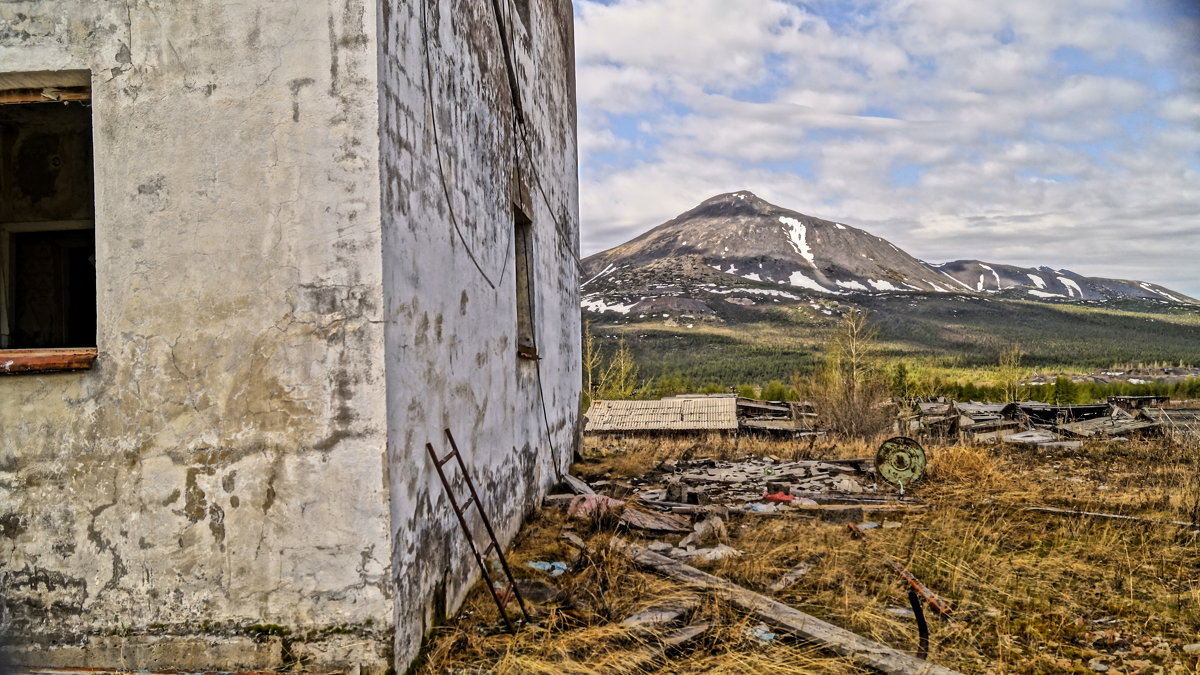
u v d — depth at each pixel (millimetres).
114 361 3867
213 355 3807
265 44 3822
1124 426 19047
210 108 3842
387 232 3793
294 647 3723
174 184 3850
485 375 5766
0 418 3922
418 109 4332
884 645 4203
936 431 19078
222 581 3781
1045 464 13023
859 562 5926
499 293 6332
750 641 4230
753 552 6145
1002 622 4793
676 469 12539
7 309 6684
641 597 4895
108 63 3902
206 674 3715
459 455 4738
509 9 7043
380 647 3684
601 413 22359
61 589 3883
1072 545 6664
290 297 3770
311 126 3781
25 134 6535
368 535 3701
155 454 3834
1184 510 8055
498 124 6445
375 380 3707
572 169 11938
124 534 3846
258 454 3766
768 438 20156
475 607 4844
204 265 3826
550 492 8891
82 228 6590
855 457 14047
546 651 4008
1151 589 5500
